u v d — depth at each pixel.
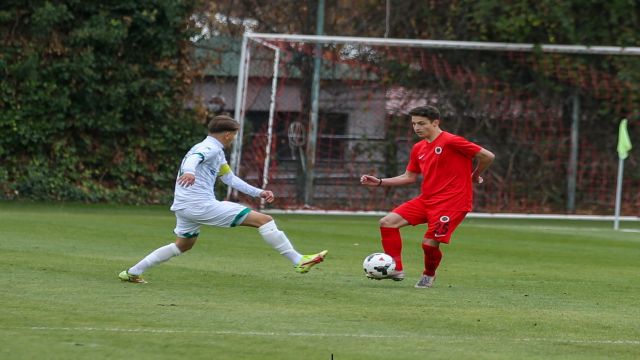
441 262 38.50
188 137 71.88
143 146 71.19
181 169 28.69
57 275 30.31
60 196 69.12
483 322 24.05
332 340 21.02
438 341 21.33
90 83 68.81
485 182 72.62
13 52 68.25
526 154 73.00
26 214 54.66
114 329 21.52
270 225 29.94
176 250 29.86
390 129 72.19
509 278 33.84
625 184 73.44
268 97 72.44
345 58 71.75
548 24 71.75
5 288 27.30
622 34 72.44
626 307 27.58
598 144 73.38
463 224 60.53
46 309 23.97
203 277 31.41
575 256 42.38
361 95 72.06
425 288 30.47
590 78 72.44
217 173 29.89
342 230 52.09
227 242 43.19
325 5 80.81
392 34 78.19
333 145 71.75
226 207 29.56
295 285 30.09
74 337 20.48
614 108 72.88
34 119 68.62
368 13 80.25
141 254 37.22
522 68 72.88
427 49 72.62
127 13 69.69
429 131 30.47
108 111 69.88
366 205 71.38
